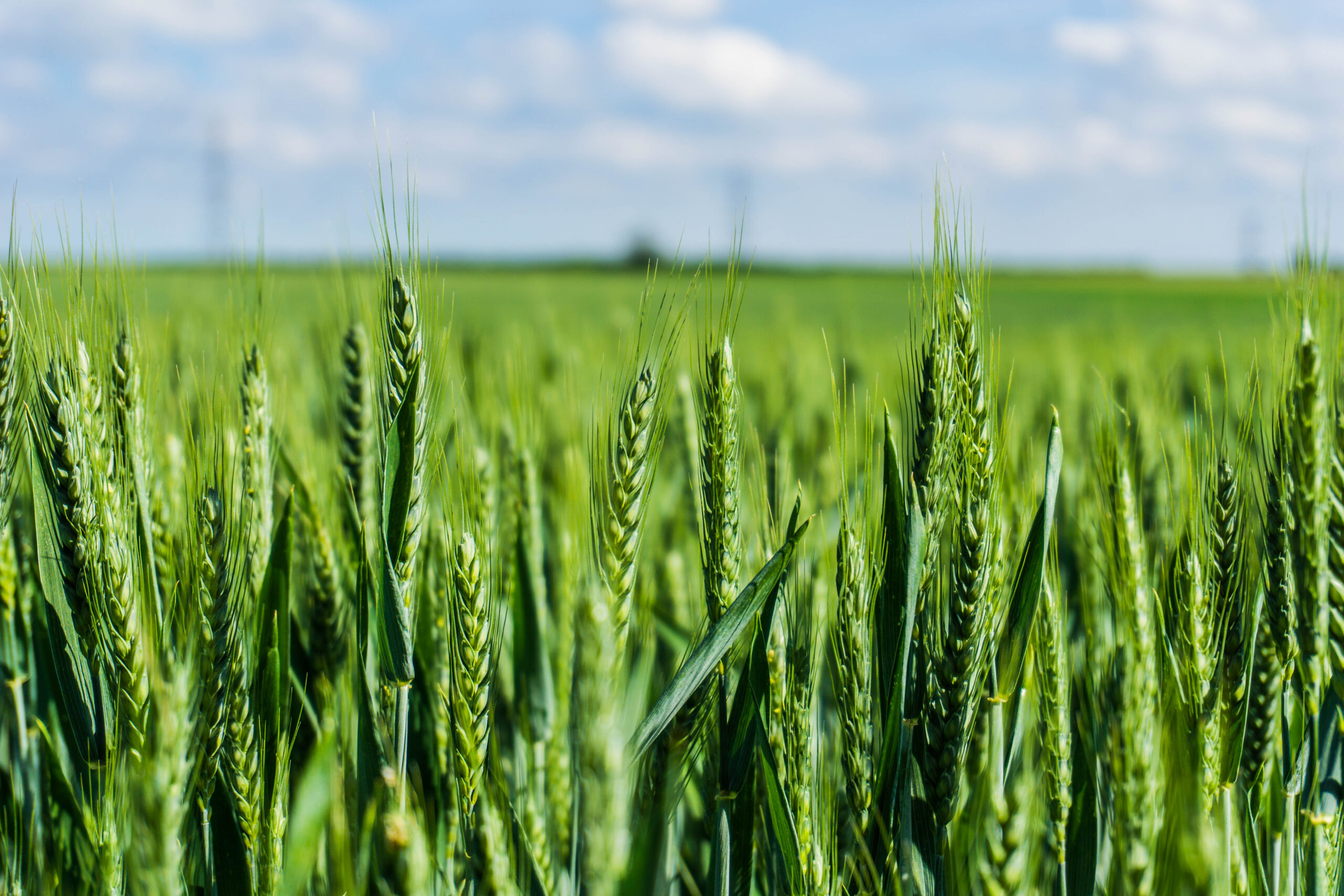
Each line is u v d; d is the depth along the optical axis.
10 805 2.38
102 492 2.07
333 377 4.05
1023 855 1.56
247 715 2.05
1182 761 1.83
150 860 1.53
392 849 1.46
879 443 2.27
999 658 2.21
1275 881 2.15
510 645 3.13
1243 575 2.21
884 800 2.06
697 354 2.20
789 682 2.13
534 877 2.35
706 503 2.17
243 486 2.51
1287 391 2.12
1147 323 32.28
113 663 1.96
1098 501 2.50
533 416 3.64
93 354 2.23
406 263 2.12
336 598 2.89
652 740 1.93
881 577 2.06
